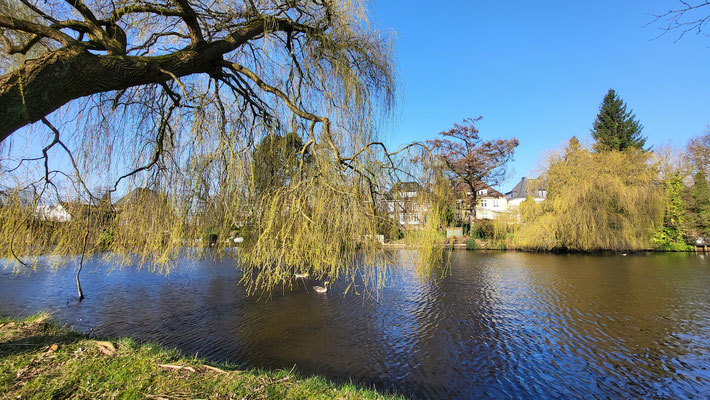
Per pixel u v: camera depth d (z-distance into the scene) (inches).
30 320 232.4
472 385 228.1
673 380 236.7
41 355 153.8
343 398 140.7
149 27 200.4
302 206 147.4
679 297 454.9
